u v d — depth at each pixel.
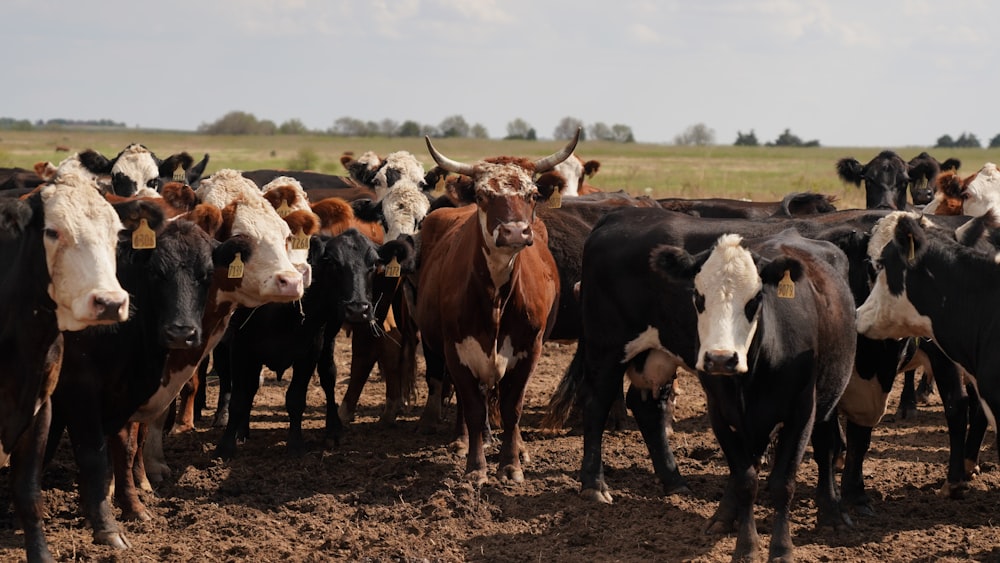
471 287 8.95
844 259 8.28
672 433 10.82
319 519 8.07
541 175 9.76
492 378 9.16
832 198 13.75
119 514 8.00
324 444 10.43
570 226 11.47
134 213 7.05
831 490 7.92
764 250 7.76
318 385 13.42
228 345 10.84
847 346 7.64
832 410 7.77
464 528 7.90
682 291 8.04
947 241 7.85
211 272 7.68
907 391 11.71
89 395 7.37
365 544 7.52
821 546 7.55
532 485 8.92
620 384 8.81
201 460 9.73
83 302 6.25
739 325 6.73
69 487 8.68
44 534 7.17
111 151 71.06
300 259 9.23
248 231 8.49
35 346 6.50
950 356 7.92
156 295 7.49
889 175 16.45
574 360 10.70
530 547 7.52
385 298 11.12
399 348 11.25
